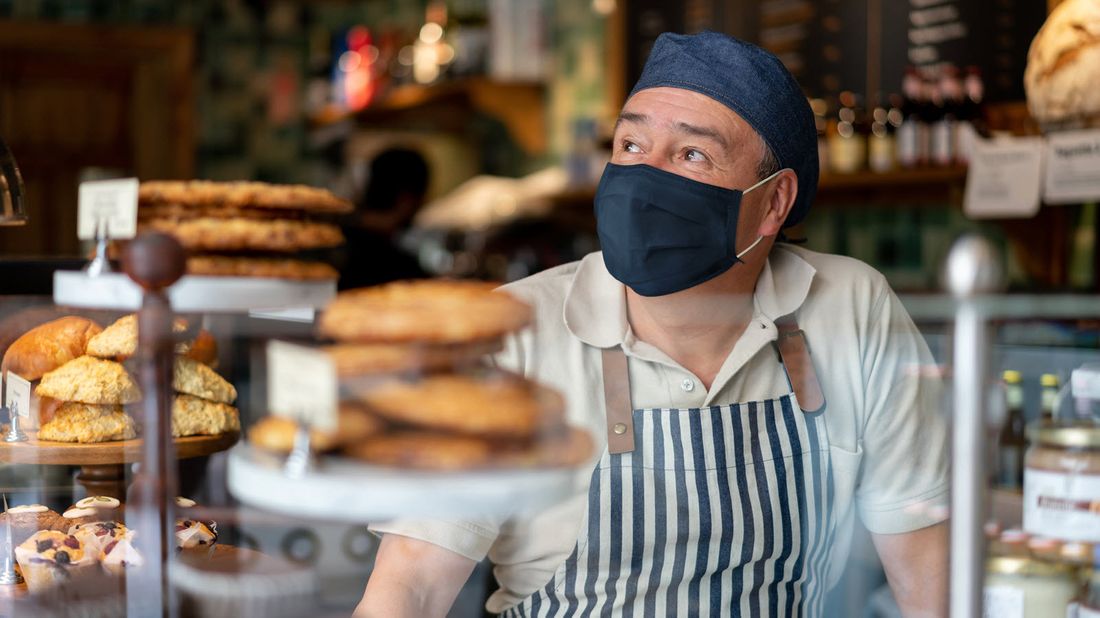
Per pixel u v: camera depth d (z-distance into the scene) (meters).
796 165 1.45
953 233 3.30
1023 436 1.13
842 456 1.28
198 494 1.01
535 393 0.89
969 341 1.01
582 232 4.71
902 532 1.24
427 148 5.91
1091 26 2.29
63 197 5.54
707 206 1.38
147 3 5.64
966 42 2.99
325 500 0.84
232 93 5.82
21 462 1.23
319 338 0.87
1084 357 1.13
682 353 1.31
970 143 2.85
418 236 4.98
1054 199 2.56
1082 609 1.12
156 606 1.02
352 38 5.63
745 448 1.26
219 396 1.02
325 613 1.06
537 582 1.26
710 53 1.43
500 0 5.02
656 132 1.42
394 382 0.83
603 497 1.22
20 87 5.45
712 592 1.25
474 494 0.84
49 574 1.09
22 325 1.31
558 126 5.05
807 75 3.49
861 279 1.39
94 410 1.22
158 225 1.52
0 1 5.39
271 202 1.62
